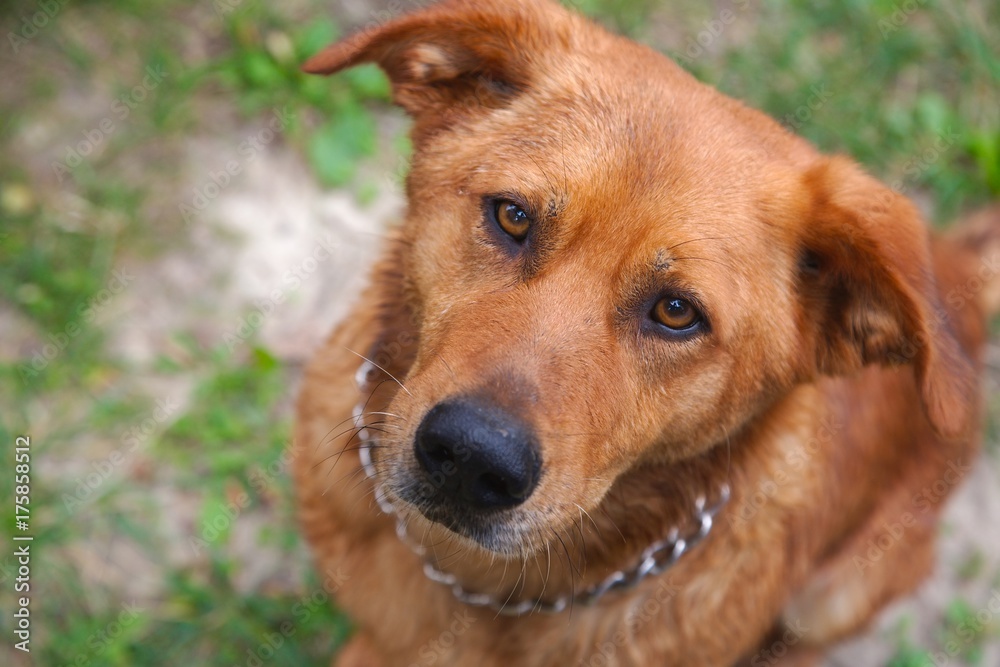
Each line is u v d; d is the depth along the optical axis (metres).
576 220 0.58
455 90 0.63
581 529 0.62
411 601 0.68
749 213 0.60
